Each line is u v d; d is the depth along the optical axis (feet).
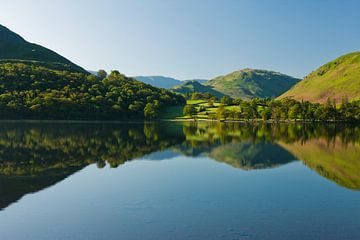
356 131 430.20
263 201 100.63
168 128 431.43
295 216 86.99
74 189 112.27
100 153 193.26
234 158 186.50
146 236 73.05
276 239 72.02
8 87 566.36
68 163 159.63
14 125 398.01
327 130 443.73
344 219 85.30
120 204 95.86
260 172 147.02
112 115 604.90
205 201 99.81
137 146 229.86
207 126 494.18
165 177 133.39
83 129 367.66
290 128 476.13
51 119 527.40
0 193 105.91
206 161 174.81
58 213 87.97
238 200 101.30
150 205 95.04
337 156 199.82
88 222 81.46
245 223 81.20
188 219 83.51
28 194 105.40
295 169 155.43
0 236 73.41
